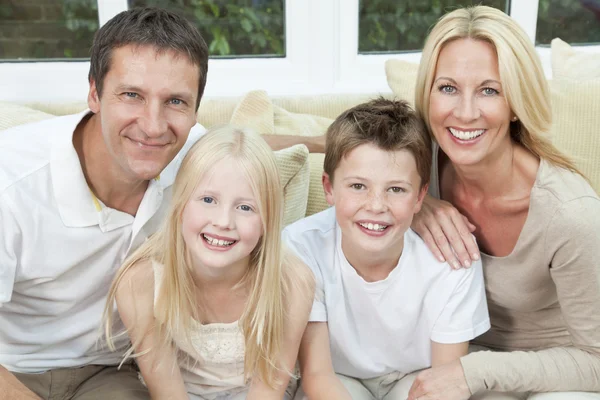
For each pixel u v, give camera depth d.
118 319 1.32
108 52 1.07
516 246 1.29
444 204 1.35
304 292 1.27
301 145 1.49
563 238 1.21
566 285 1.25
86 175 1.19
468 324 1.28
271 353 1.25
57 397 1.30
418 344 1.36
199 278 1.27
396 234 1.24
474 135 1.22
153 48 1.06
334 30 2.03
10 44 2.00
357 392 1.35
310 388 1.29
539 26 2.15
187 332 1.25
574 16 2.14
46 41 2.01
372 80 2.08
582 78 1.80
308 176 1.53
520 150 1.29
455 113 1.21
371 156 1.21
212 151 1.17
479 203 1.34
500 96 1.19
